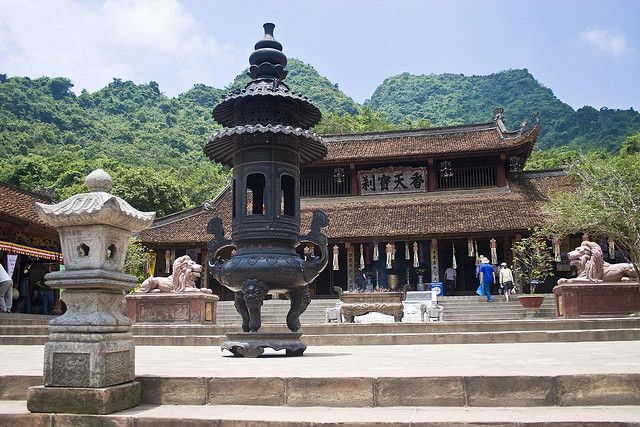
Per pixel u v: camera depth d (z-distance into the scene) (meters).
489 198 39.25
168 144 119.69
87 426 5.32
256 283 9.83
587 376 5.66
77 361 5.63
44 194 32.53
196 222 40.59
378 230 37.22
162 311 20.73
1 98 111.50
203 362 8.56
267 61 11.04
